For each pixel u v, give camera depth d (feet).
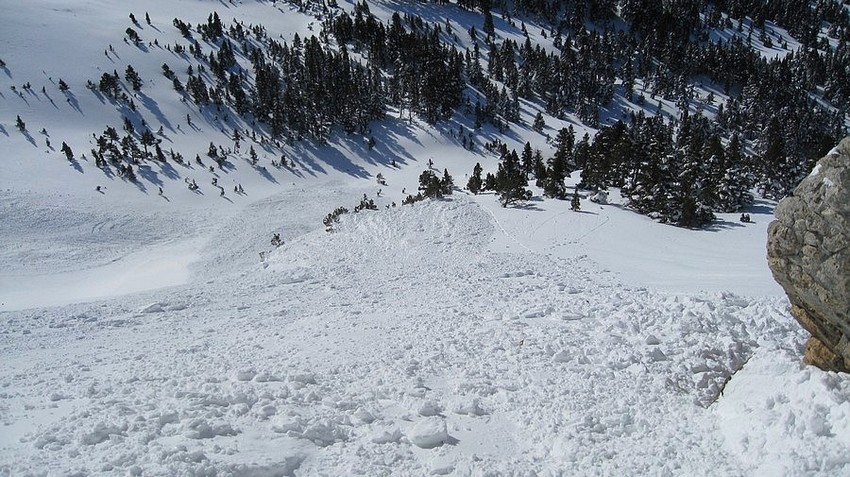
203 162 283.18
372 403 27.96
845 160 20.53
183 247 192.75
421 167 306.55
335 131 332.80
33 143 267.80
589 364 32.45
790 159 188.96
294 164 297.94
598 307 44.32
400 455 22.79
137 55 369.09
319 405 27.45
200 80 333.01
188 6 490.90
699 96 426.92
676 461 20.79
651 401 26.66
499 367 32.89
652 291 53.26
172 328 50.03
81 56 351.25
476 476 21.02
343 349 38.01
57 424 23.71
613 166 177.99
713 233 117.91
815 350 22.91
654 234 114.21
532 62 418.31
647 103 410.11
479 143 334.44
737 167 166.09
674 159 157.58
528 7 536.01
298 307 58.39
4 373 35.40
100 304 64.44
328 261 112.47
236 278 85.92
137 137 294.25
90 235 195.72
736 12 593.83
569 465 21.66
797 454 18.44
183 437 22.59
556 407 26.58
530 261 87.51
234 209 239.09
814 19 583.17
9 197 210.59
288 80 355.15
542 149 333.01
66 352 41.32
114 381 30.73
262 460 20.99
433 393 29.32
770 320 35.24
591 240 109.81
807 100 402.93
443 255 105.40
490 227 123.54
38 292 145.69
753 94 373.61
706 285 56.90
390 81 375.25
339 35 431.02
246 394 27.58
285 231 204.33
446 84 352.69
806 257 21.59
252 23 471.62
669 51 452.76
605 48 447.42
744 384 23.95
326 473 21.15
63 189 230.48
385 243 119.96
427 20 505.25
